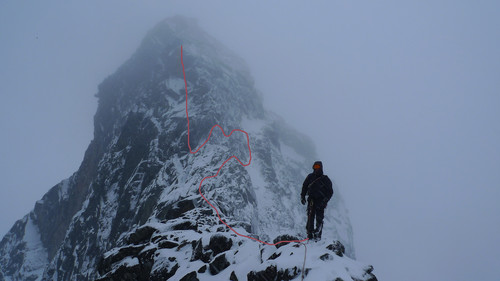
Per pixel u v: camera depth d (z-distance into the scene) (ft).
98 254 121.80
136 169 141.69
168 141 145.89
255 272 21.91
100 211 142.92
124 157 162.50
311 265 20.83
